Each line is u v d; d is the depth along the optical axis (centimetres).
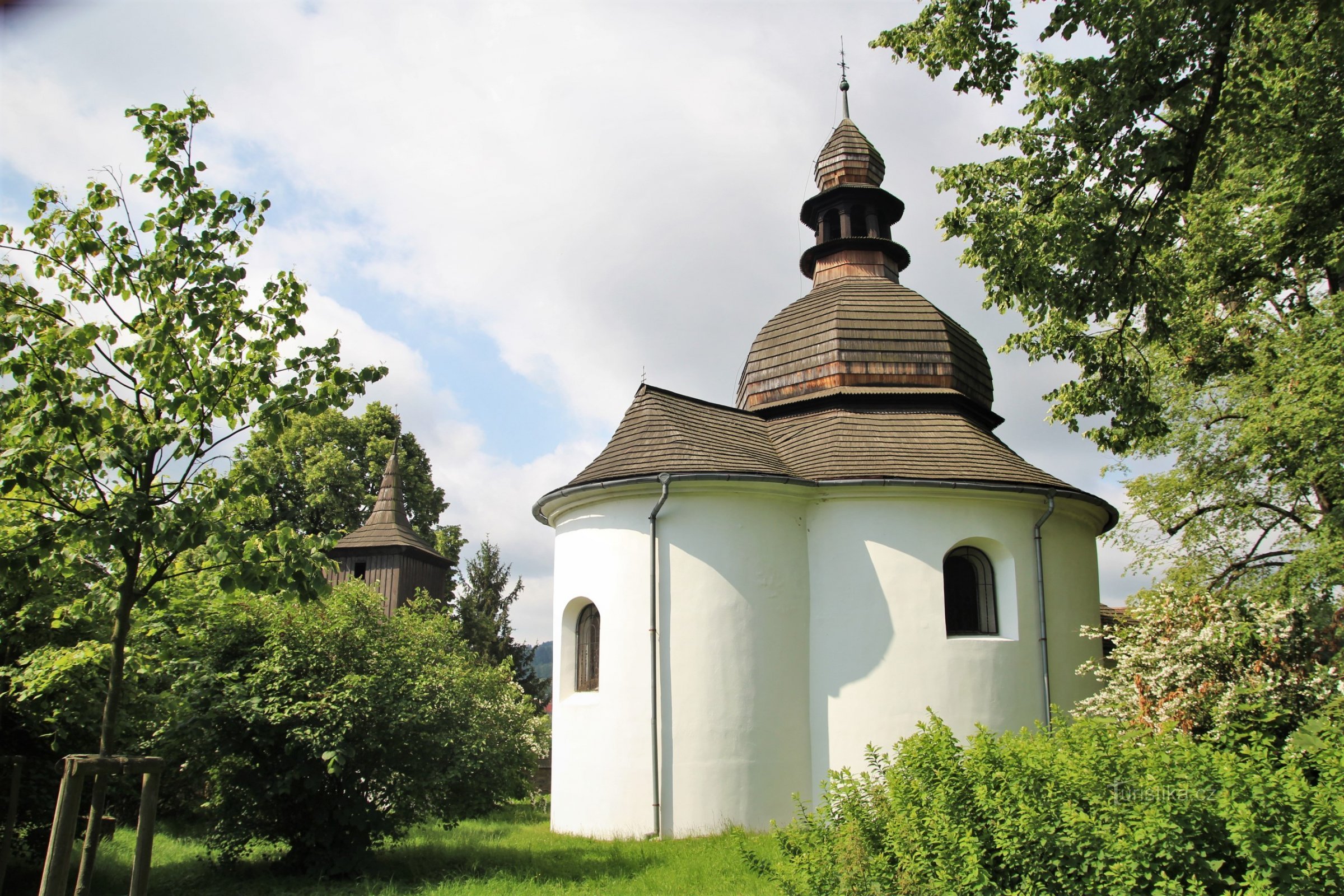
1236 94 1292
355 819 1287
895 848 762
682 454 1684
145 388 830
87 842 849
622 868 1288
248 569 830
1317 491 2191
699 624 1609
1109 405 1609
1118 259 1320
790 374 2048
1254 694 1102
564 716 1708
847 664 1623
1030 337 1647
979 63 1327
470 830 1797
